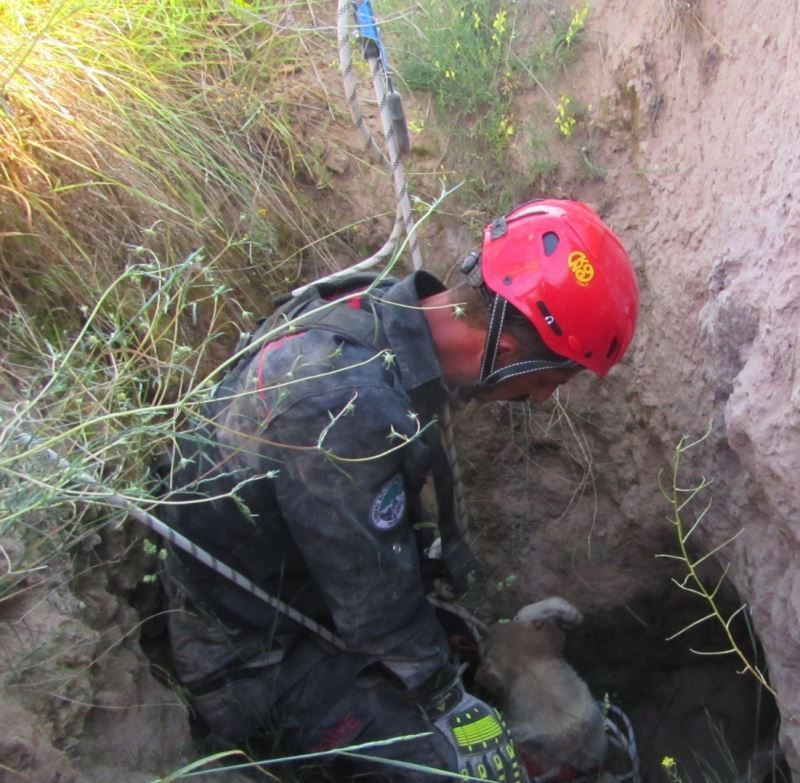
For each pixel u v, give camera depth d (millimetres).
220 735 2244
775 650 2021
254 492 1933
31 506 1646
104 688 1988
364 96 3059
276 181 2955
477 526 3064
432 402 1966
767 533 2084
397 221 2180
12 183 2469
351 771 2396
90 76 2668
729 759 2736
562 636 2576
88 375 1978
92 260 2529
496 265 1959
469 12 3076
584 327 1936
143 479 2014
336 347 1867
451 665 2166
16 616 1880
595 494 2891
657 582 2859
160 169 2723
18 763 1667
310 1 3127
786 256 1847
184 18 3045
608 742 2676
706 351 2252
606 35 2820
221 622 2184
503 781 2146
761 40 2180
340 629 1961
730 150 2232
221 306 2646
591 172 2777
